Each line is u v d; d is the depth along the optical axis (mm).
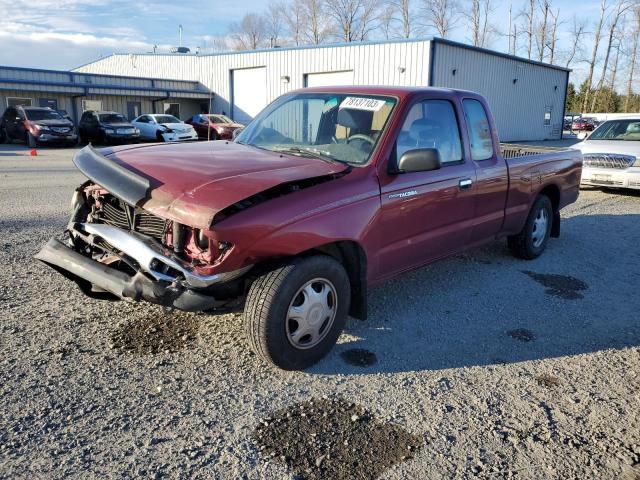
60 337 3867
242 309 3605
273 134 4578
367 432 2955
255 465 2652
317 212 3438
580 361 3895
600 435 3020
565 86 39750
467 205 4879
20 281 4918
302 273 3363
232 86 35531
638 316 4770
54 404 3061
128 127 26578
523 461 2777
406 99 4250
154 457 2676
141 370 3486
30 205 8609
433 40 25375
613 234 7863
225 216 3090
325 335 3648
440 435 2959
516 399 3359
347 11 68688
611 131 11789
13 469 2537
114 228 3490
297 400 3242
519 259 6410
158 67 40000
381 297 5016
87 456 2656
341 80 29422
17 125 24844
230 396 3246
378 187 3869
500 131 33250
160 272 3242
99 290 3891
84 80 31188
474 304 4922
